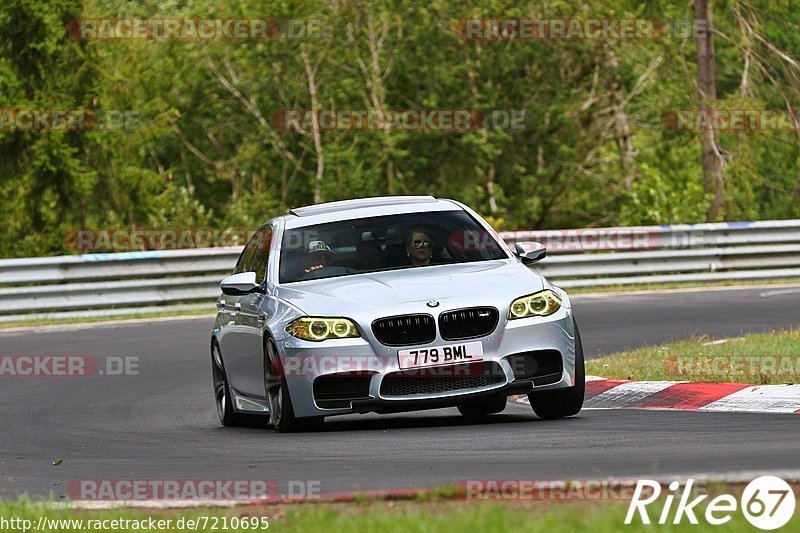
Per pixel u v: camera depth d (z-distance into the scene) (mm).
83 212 90438
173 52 105625
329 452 23984
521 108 98250
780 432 23422
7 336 52625
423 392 26219
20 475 23797
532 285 27312
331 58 100562
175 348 47812
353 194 98375
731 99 88688
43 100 87250
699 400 29234
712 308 53500
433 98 96312
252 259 31734
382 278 27984
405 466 21656
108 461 25062
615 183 100375
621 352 40938
